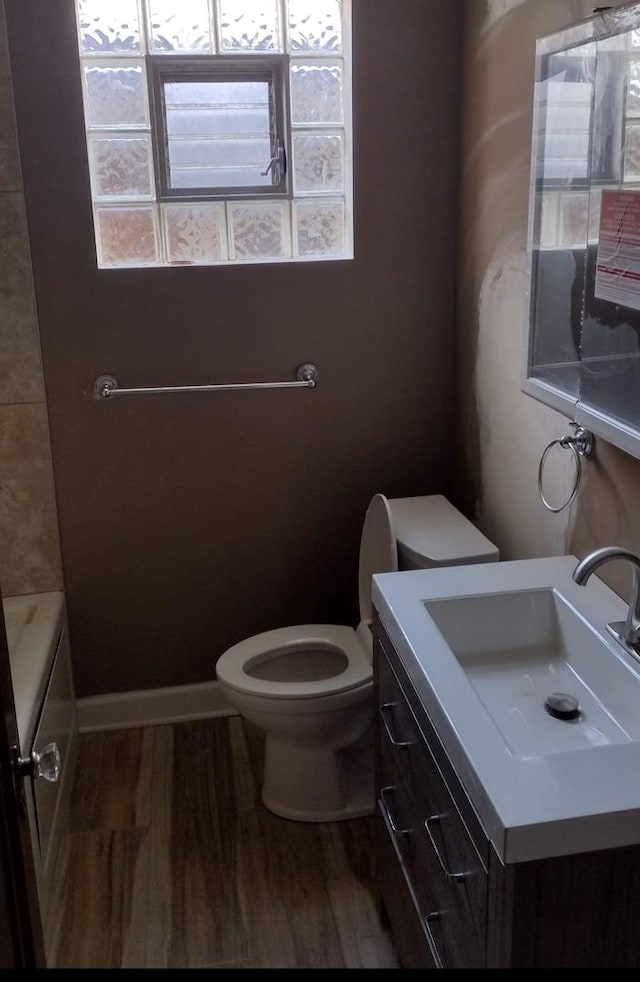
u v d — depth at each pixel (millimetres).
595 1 1741
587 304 1771
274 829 2467
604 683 1637
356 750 2674
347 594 2947
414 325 2754
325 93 2641
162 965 2045
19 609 2660
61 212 2498
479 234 2484
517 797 1246
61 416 2662
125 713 2939
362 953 2062
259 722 2375
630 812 1225
